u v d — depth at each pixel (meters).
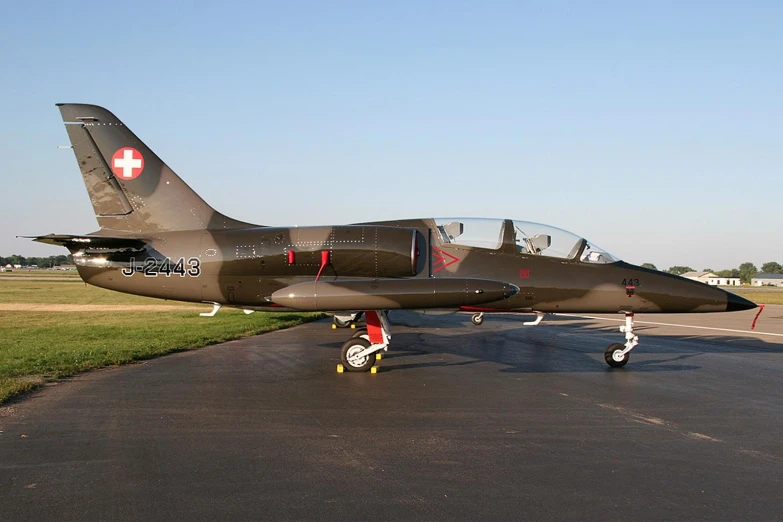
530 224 11.85
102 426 6.80
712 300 11.27
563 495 4.78
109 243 11.23
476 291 9.62
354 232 11.25
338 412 7.51
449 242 11.58
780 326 21.80
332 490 4.86
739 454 5.89
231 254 11.39
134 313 25.95
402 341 15.52
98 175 12.09
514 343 15.27
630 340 11.40
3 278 83.81
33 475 5.18
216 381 9.60
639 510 4.50
